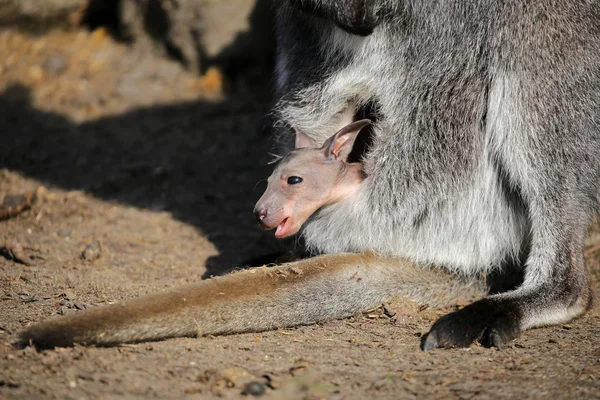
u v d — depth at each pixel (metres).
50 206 25.42
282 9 21.06
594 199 18.44
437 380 14.00
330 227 19.42
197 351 14.94
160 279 20.03
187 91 35.97
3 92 35.59
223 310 16.09
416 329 17.05
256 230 24.45
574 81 17.83
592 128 18.06
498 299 17.19
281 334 16.53
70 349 14.48
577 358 15.17
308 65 20.41
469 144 18.56
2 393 12.77
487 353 15.61
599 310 18.67
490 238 19.03
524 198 18.23
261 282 16.86
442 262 19.11
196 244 23.17
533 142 17.88
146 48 38.06
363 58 19.08
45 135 32.38
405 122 18.84
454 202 18.86
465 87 18.36
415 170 18.86
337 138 18.80
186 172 29.05
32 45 38.34
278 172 18.80
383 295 18.30
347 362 14.80
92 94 35.72
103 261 21.27
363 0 18.00
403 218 18.97
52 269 20.39
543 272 17.83
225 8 36.16
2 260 21.03
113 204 26.23
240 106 34.75
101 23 39.81
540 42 17.69
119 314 15.04
